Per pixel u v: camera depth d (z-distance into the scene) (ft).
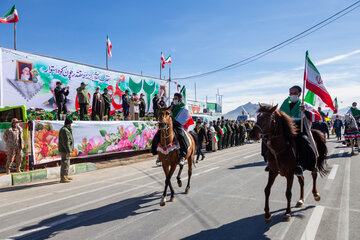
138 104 53.98
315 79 18.03
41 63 42.47
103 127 38.75
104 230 13.56
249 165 34.35
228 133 62.39
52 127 31.89
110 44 55.62
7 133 27.48
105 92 46.83
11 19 39.60
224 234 12.71
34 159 29.71
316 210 15.89
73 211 16.88
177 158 18.69
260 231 12.99
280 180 24.76
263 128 13.56
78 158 36.88
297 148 15.17
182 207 17.21
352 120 40.29
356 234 12.42
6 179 25.30
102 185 24.81
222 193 20.48
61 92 40.01
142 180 26.71
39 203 18.90
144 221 14.76
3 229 13.94
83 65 49.19
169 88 71.00
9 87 38.40
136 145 44.65
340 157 38.45
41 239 12.58
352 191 20.12
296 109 17.16
